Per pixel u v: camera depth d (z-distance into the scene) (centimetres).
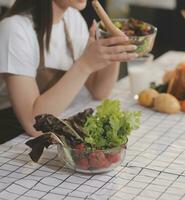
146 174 143
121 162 146
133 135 171
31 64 184
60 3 195
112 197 130
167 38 341
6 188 136
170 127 178
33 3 189
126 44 163
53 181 140
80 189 135
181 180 140
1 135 176
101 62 170
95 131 140
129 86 223
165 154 157
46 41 192
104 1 395
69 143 141
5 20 187
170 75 209
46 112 177
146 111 194
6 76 183
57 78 203
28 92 181
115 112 143
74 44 210
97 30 171
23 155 157
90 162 141
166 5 421
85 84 210
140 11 355
